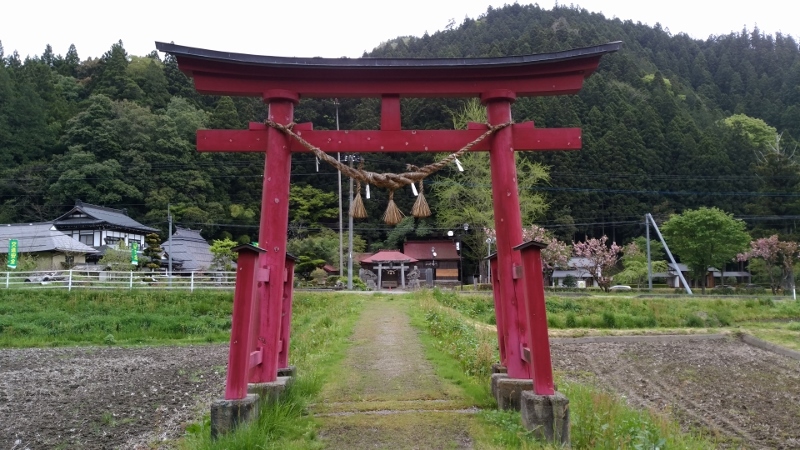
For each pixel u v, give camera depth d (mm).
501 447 5812
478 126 8055
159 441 8086
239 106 65625
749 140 66312
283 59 7574
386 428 6512
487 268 46594
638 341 21500
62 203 53812
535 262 6438
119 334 22359
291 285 8648
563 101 60875
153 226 53938
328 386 8617
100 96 60062
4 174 54500
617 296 32688
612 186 57062
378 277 46469
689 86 99188
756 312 28453
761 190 55969
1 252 37938
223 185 61594
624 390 14617
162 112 65500
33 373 14461
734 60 109000
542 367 6324
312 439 6160
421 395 8023
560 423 6082
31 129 57938
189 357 17109
